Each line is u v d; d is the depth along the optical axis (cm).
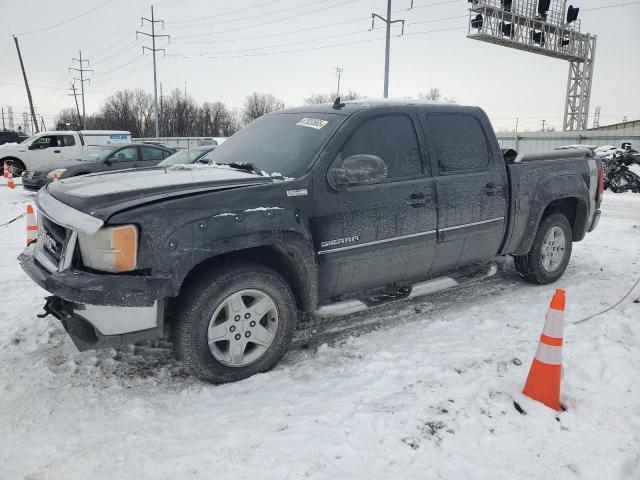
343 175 360
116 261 288
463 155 450
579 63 2752
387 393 321
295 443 270
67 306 304
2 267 629
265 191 335
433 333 418
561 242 545
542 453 264
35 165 1877
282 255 356
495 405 305
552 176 518
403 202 398
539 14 2375
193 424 290
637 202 1275
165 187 319
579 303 481
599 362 360
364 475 246
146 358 376
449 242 435
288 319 354
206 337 321
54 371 356
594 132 2128
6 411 305
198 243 303
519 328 426
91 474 248
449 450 265
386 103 417
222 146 462
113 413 303
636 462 259
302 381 339
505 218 480
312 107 438
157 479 245
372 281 404
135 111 7575
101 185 334
